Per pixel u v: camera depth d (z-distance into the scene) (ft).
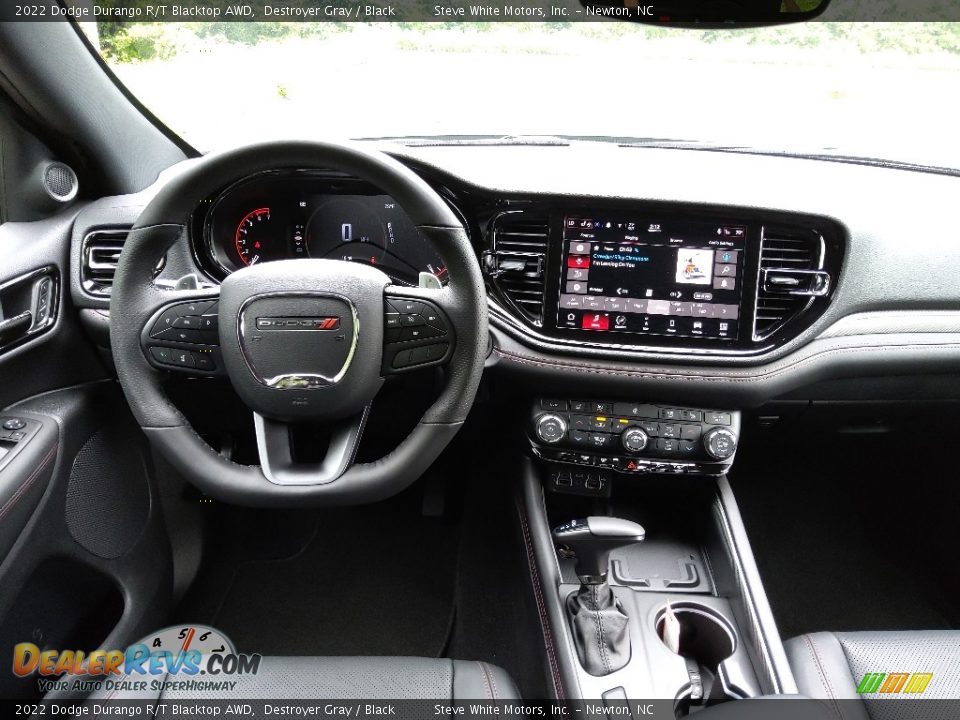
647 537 6.16
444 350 4.02
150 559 5.62
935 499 6.88
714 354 5.37
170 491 6.47
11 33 4.36
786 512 7.85
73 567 4.75
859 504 7.84
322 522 7.42
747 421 6.31
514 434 6.11
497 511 7.52
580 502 6.37
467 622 6.47
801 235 5.26
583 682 4.70
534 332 5.46
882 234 5.33
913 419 6.34
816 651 4.43
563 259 5.34
